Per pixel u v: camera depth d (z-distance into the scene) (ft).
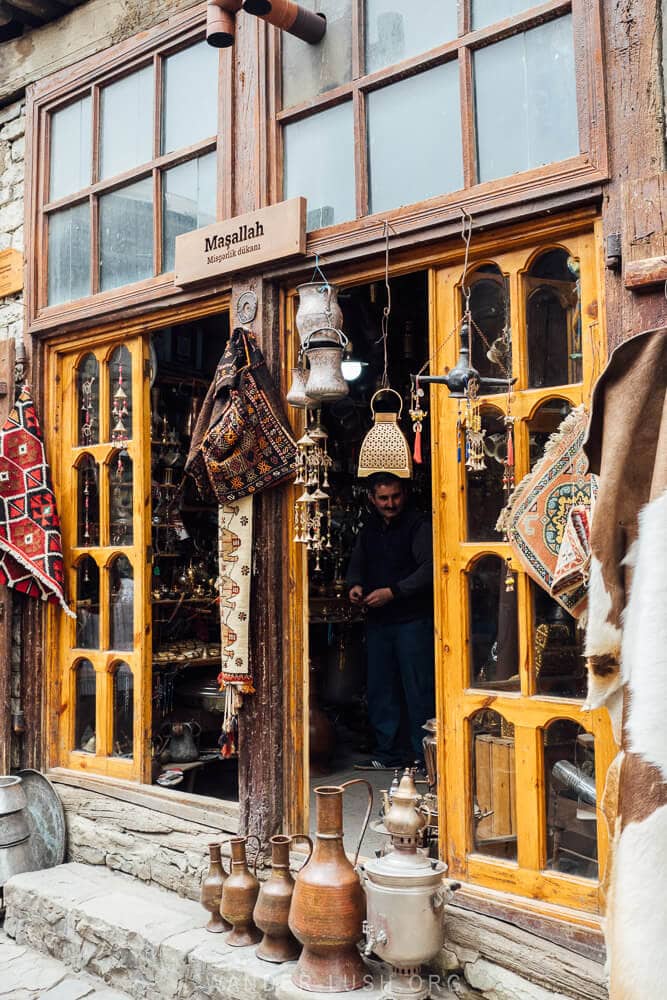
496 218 9.21
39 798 13.94
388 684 16.44
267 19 10.66
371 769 16.40
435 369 10.02
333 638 19.03
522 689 9.12
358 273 10.65
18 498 14.12
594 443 7.30
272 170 11.50
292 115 11.32
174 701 14.97
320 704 18.75
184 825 12.14
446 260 9.88
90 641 14.06
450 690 9.71
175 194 12.90
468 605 9.68
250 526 11.08
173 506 16.02
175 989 10.38
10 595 14.43
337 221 10.90
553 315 9.14
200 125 12.67
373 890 8.86
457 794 9.60
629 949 6.12
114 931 11.16
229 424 10.72
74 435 14.49
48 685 14.30
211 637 17.02
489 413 9.57
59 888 12.42
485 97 9.64
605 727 8.49
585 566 7.77
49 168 14.92
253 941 10.48
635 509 6.93
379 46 10.62
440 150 9.98
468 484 9.75
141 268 13.33
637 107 8.24
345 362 12.07
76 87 14.33
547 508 8.48
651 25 8.20
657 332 6.92
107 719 13.65
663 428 6.61
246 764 11.21
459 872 9.53
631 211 7.87
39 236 14.82
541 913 8.77
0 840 13.05
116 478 13.83
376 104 10.60
